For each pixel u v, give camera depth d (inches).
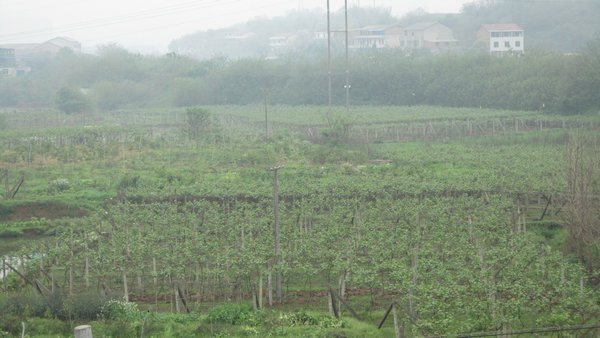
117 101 5201.8
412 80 4682.6
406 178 2010.3
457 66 4616.1
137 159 2711.6
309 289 1325.0
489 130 3302.2
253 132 3368.6
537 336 1018.1
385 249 1341.0
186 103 5216.5
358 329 1051.3
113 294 1201.4
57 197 2014.0
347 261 1282.0
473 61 4616.1
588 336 997.8
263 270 1263.5
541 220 1699.1
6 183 2047.2
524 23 6314.0
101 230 1621.6
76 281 1385.3
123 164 2596.0
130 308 1151.0
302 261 1376.7
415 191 1791.3
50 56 7229.3
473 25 6722.4
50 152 2785.4
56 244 1488.7
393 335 1055.0
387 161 2620.6
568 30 5920.3
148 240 1440.7
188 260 1341.0
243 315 1143.0
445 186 1814.7
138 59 6259.8
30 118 4116.6
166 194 1897.1
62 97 4586.6
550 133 2952.8
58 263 1416.1
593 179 1438.2
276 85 5236.2
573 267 1193.4
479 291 1077.1
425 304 1051.9
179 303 1224.2
